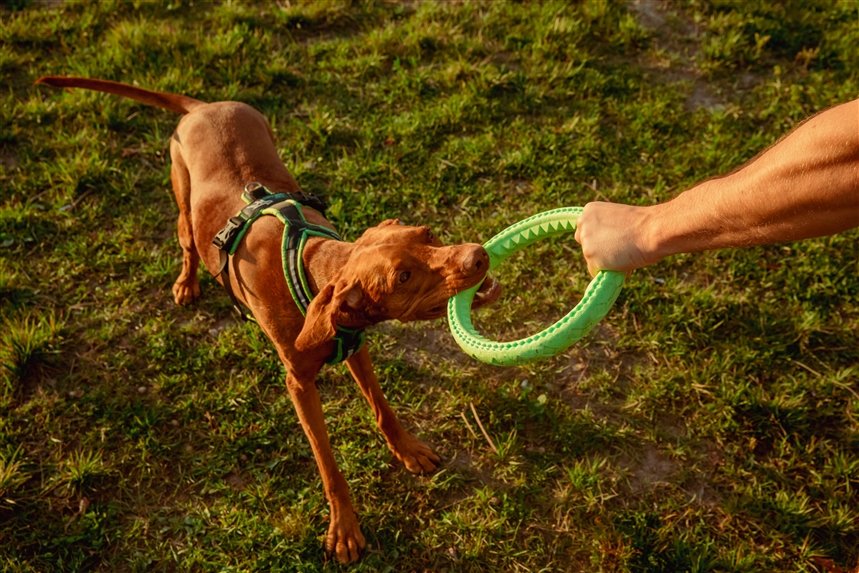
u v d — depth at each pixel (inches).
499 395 161.5
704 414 156.9
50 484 148.2
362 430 155.6
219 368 167.2
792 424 155.0
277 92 225.3
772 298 176.6
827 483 146.9
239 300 138.8
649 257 93.2
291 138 211.0
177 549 141.0
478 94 221.1
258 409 160.7
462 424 157.6
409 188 199.6
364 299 114.2
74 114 215.6
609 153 207.0
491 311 176.7
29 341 164.4
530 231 128.3
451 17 245.9
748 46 236.1
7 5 254.5
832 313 173.9
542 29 237.3
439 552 140.1
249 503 145.8
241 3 255.9
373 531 142.6
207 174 144.3
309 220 134.4
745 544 139.3
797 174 75.0
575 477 147.1
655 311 173.6
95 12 250.5
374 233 120.0
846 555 138.5
